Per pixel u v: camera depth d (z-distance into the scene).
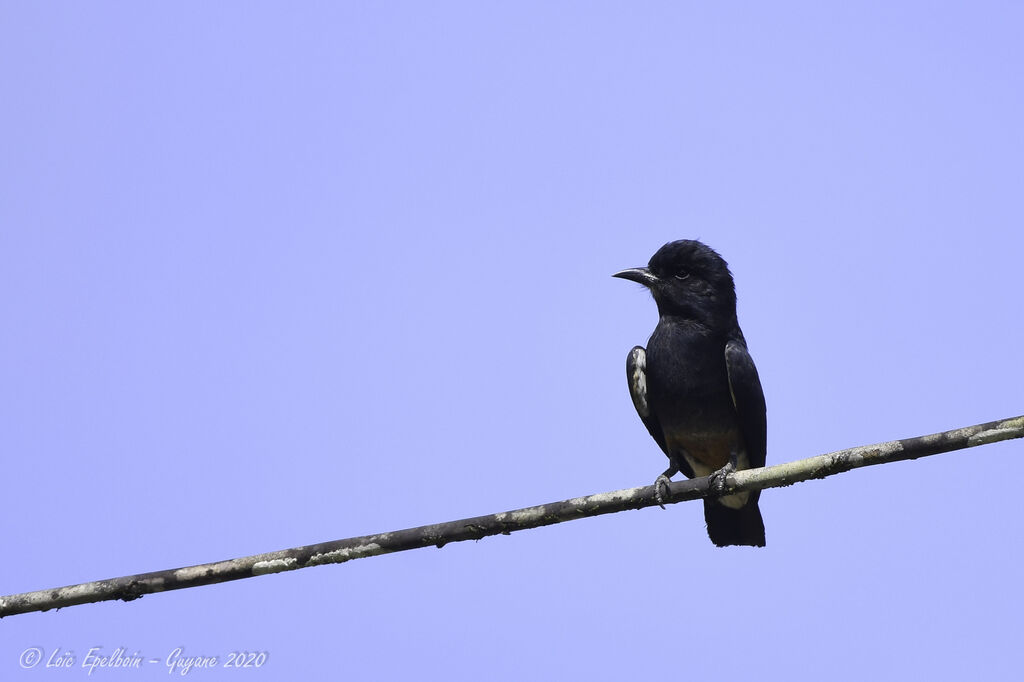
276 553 10.05
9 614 10.10
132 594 10.01
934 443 9.17
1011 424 8.81
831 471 9.72
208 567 10.05
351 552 9.99
